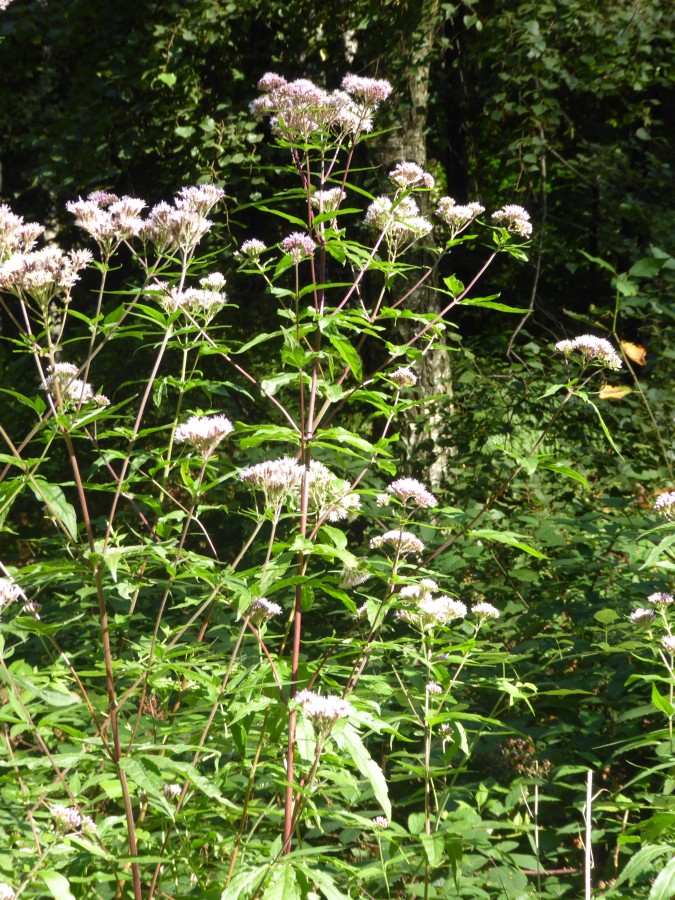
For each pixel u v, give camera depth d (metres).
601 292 9.28
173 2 7.89
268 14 7.96
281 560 2.78
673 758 2.73
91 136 8.32
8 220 2.72
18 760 2.37
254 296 8.52
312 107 3.34
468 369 6.97
